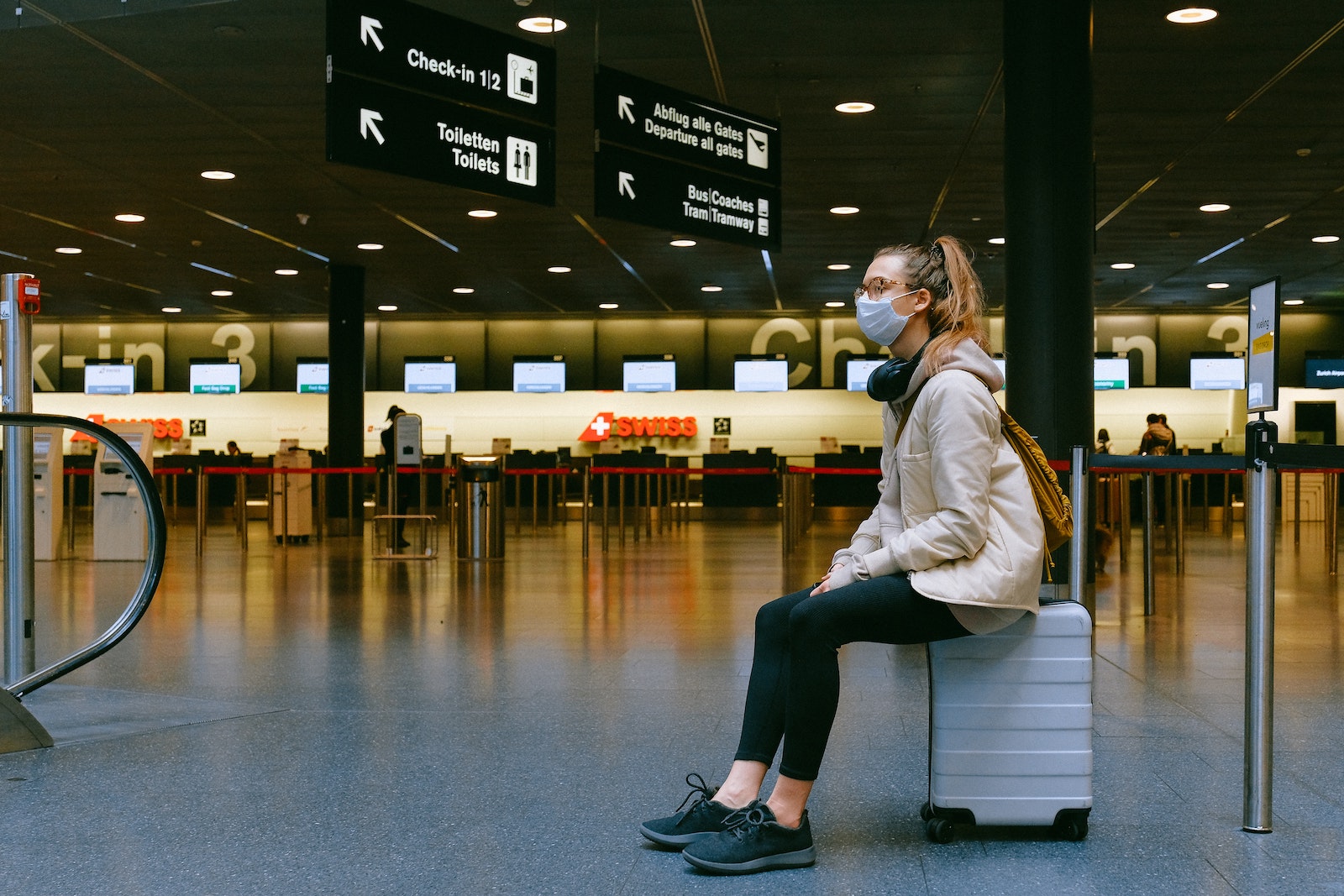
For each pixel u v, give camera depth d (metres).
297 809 2.86
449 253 15.64
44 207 12.70
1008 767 2.60
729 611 6.82
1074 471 3.97
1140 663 4.95
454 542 11.63
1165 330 22.48
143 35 7.52
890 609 2.50
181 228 13.88
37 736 3.48
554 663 5.03
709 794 2.67
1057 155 6.20
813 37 7.66
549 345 23.55
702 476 19.58
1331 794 2.97
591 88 8.71
